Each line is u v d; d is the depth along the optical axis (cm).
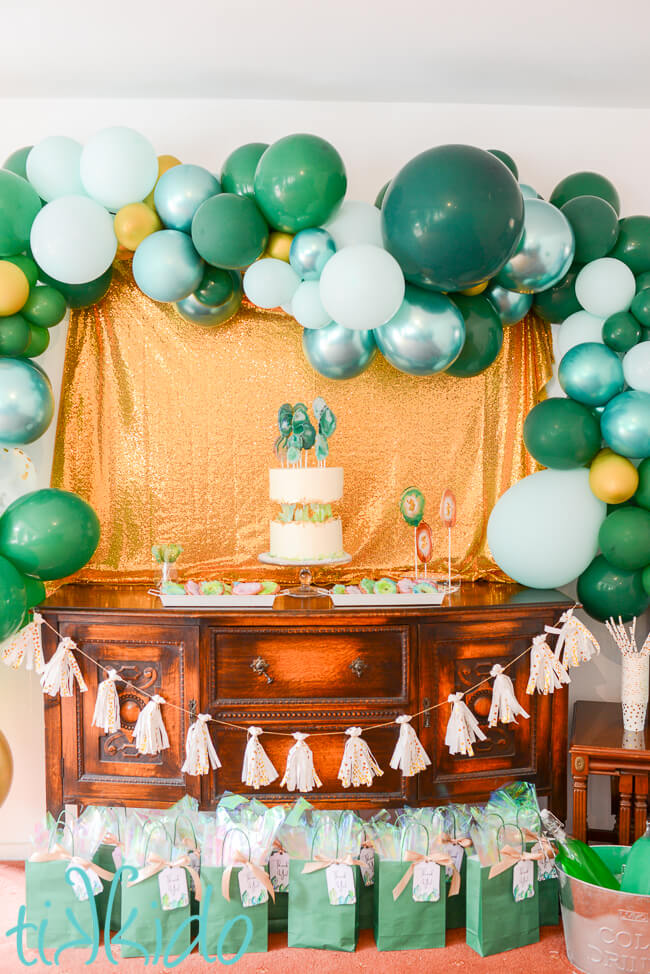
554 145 285
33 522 229
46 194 243
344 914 228
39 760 281
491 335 248
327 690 247
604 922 212
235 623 244
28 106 278
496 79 264
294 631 245
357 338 243
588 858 226
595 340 254
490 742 255
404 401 284
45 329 253
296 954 228
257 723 246
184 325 279
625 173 287
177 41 239
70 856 227
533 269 238
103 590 276
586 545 254
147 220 235
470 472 286
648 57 250
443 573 286
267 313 280
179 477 282
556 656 252
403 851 230
